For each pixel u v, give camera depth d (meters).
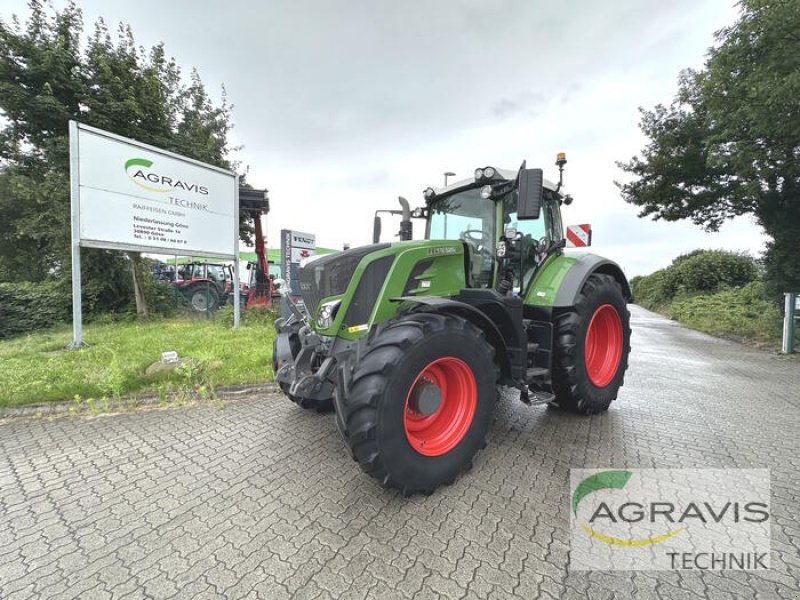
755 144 6.83
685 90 8.48
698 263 18.27
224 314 9.05
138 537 1.88
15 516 2.06
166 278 14.45
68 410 3.64
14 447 2.89
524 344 2.84
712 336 9.69
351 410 2.03
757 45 5.88
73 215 6.07
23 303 9.02
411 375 2.10
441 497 2.19
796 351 7.10
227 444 2.92
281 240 8.12
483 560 1.70
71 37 8.48
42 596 1.52
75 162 6.08
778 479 2.38
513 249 3.09
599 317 3.78
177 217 7.35
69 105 8.56
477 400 2.40
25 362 4.93
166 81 10.52
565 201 4.00
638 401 4.01
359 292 2.56
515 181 3.13
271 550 1.77
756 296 12.00
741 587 1.55
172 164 7.26
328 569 1.65
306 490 2.28
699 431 3.16
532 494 2.22
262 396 4.03
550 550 1.76
